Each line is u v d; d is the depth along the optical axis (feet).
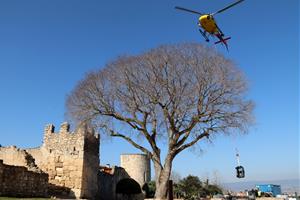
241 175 73.77
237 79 94.58
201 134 92.99
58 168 116.98
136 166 211.20
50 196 103.45
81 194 114.01
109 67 99.30
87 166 119.96
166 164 91.25
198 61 93.09
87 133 121.60
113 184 161.89
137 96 94.73
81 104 100.68
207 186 253.03
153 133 94.12
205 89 92.17
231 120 92.94
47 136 121.60
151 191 204.54
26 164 106.32
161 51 95.04
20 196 89.86
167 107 92.17
